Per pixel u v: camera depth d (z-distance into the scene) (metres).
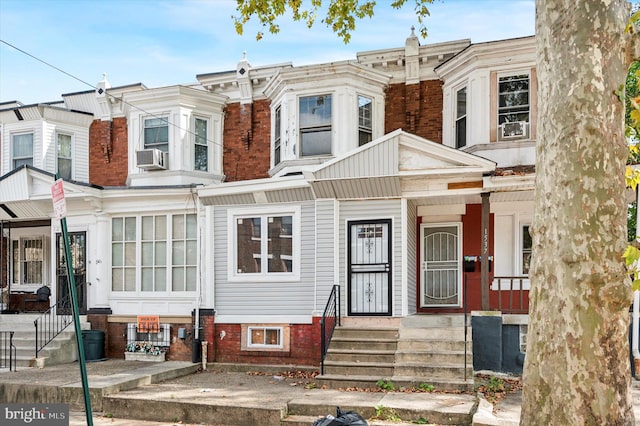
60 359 14.20
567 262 5.44
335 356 11.56
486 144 13.77
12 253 19.09
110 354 15.41
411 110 15.48
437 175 12.53
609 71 5.67
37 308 18.59
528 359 5.71
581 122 5.56
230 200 14.59
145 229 15.77
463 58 14.39
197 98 16.81
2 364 13.58
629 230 16.36
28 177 16.03
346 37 11.62
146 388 11.27
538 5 6.23
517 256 14.12
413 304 14.30
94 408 10.40
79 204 15.98
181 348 14.80
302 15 11.60
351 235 13.42
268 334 14.20
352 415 6.37
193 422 9.67
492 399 9.72
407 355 11.26
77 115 18.12
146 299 15.41
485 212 12.52
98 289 15.66
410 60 15.47
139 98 16.89
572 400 5.30
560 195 5.59
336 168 12.98
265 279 14.17
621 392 5.32
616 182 5.54
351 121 14.98
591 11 5.66
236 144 17.11
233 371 13.91
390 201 13.18
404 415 8.91
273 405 9.43
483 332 12.12
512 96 13.88
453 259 14.82
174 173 16.44
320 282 13.48
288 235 14.20
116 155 17.92
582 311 5.35
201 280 14.79
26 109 17.62
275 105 16.23
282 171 15.24
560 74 5.77
